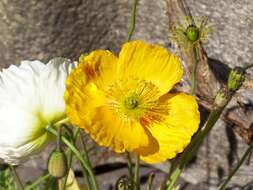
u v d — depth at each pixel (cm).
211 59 54
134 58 34
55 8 53
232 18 52
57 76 34
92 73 34
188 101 35
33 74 34
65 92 32
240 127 50
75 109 32
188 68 49
